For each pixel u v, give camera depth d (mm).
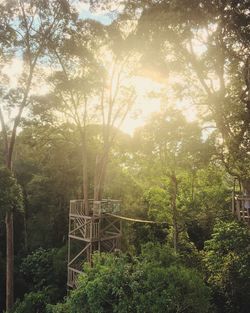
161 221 22328
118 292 13812
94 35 21656
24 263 28406
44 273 26844
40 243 31641
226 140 15523
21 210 22500
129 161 21078
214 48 15633
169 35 16078
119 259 15602
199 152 16062
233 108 14922
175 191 20062
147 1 17016
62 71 22172
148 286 13742
